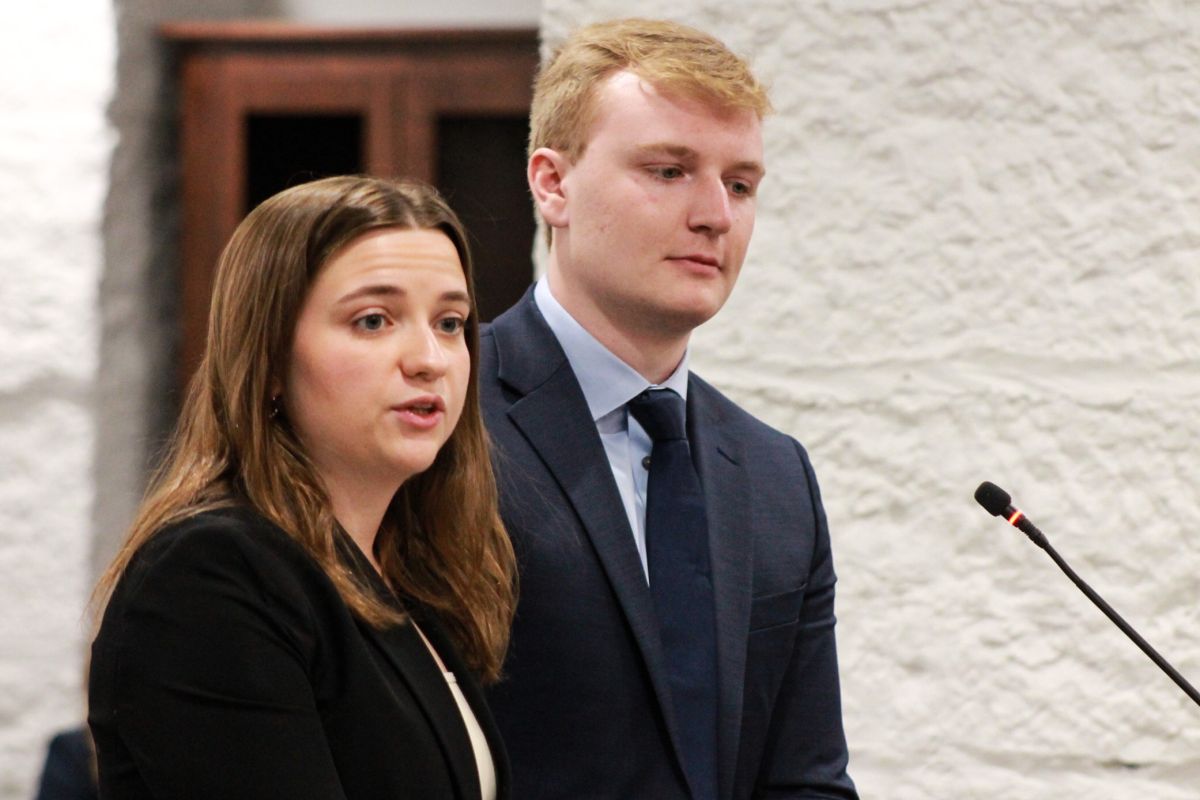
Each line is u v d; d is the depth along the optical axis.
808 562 5.38
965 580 6.33
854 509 6.35
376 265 4.11
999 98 6.36
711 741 4.97
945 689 6.32
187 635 3.73
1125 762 6.32
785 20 6.36
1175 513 6.32
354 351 4.09
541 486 5.02
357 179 4.26
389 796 3.96
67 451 7.58
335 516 4.26
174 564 3.78
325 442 4.16
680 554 5.11
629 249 5.01
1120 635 6.32
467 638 4.62
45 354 7.60
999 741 6.31
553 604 4.91
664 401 5.20
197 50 7.96
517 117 7.95
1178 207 6.35
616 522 5.02
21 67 7.63
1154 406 6.31
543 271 6.20
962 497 6.33
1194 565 6.32
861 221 6.38
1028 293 6.36
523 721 4.88
